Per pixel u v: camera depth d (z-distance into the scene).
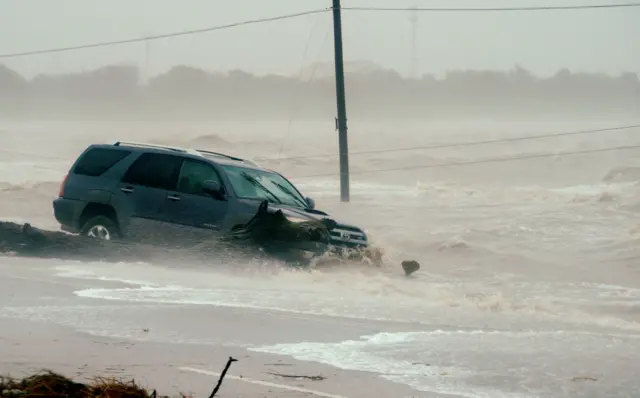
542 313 25.30
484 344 18.33
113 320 19.36
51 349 16.03
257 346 17.39
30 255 31.98
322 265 32.75
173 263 32.28
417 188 85.12
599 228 53.75
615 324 23.16
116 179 36.12
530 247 46.78
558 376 15.48
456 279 36.00
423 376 15.25
